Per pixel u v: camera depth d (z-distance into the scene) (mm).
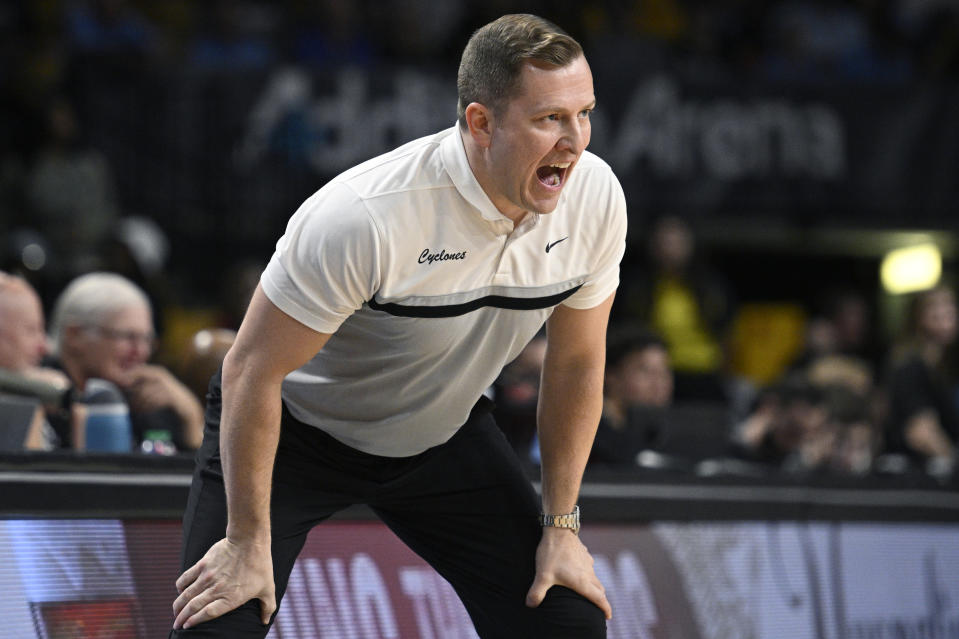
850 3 35625
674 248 27578
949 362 23344
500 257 7477
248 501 7395
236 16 29703
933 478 14484
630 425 14914
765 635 12805
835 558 13492
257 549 7477
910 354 21297
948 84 31328
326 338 7375
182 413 12258
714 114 30016
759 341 30984
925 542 14273
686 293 27531
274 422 7371
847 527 13656
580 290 7957
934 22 35000
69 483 9211
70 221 24766
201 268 26953
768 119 30312
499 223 7332
